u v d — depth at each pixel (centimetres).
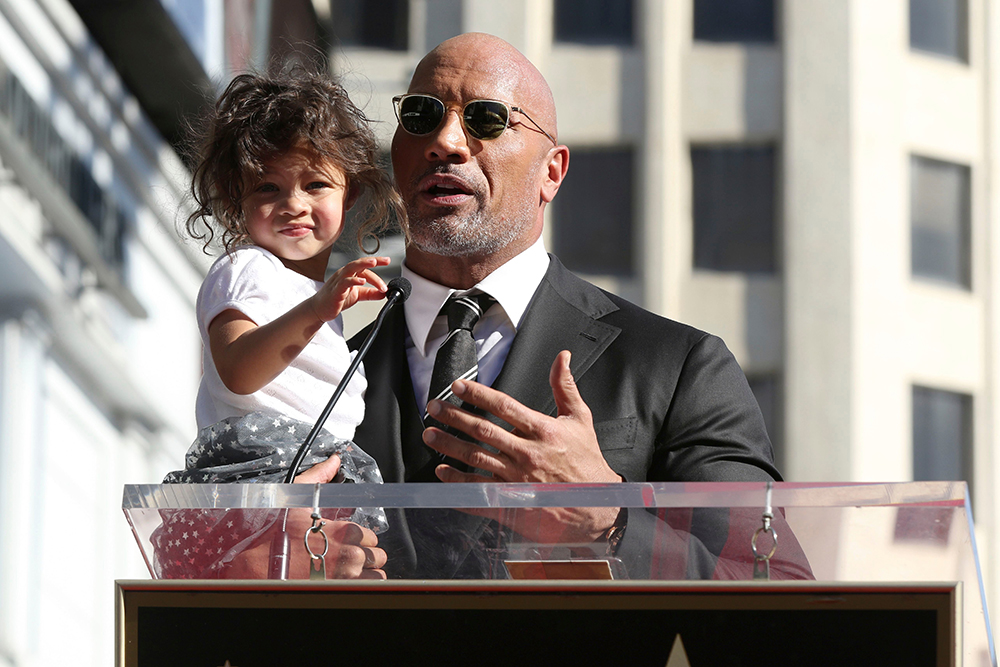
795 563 349
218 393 511
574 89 3856
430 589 351
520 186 647
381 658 350
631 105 3844
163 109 1712
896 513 336
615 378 609
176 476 496
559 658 344
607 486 345
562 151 691
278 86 558
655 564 361
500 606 348
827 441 3716
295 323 482
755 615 341
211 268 541
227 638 358
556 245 3831
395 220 604
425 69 660
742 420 607
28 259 1518
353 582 354
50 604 1723
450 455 462
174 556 377
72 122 1552
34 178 1474
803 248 3781
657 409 600
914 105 3897
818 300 3759
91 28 1539
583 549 359
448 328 640
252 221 545
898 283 3816
